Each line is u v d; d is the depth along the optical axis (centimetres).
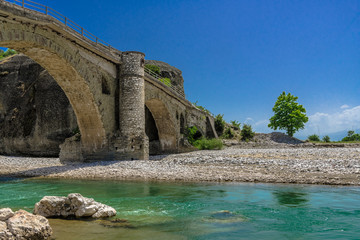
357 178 1415
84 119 2647
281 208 928
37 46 1931
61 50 2097
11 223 607
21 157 3562
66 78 2370
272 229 725
